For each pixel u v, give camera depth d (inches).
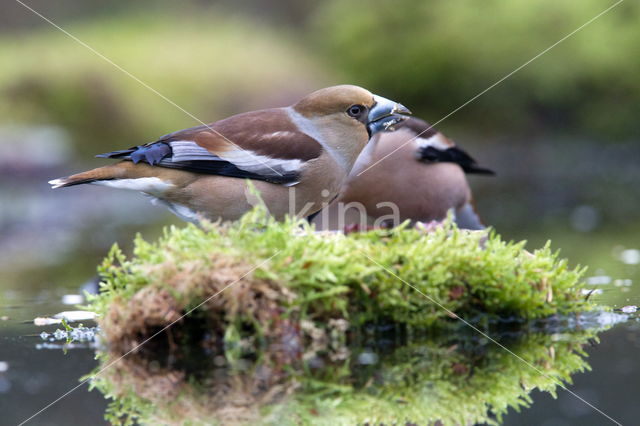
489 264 321.4
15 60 1263.5
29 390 248.8
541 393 242.2
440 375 257.0
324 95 400.5
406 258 316.5
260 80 1339.8
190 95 1277.1
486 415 225.0
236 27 1627.7
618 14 1322.6
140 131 1196.5
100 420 220.4
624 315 333.7
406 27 1375.5
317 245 310.0
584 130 1298.0
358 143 404.2
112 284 323.0
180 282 293.1
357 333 307.1
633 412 226.2
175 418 222.4
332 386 248.2
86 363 275.9
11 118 1147.3
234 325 292.5
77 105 1183.6
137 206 956.0
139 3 1787.6
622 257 503.5
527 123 1314.0
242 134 388.2
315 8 1724.9
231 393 242.4
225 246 307.0
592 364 266.1
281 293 296.2
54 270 527.2
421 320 313.3
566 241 581.0
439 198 507.2
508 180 1037.8
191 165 375.2
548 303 326.3
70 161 1117.7
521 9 1315.2
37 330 330.6
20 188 1027.9
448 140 516.4
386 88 1371.8
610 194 894.4
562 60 1294.3
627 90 1293.1
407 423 218.2
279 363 271.9
